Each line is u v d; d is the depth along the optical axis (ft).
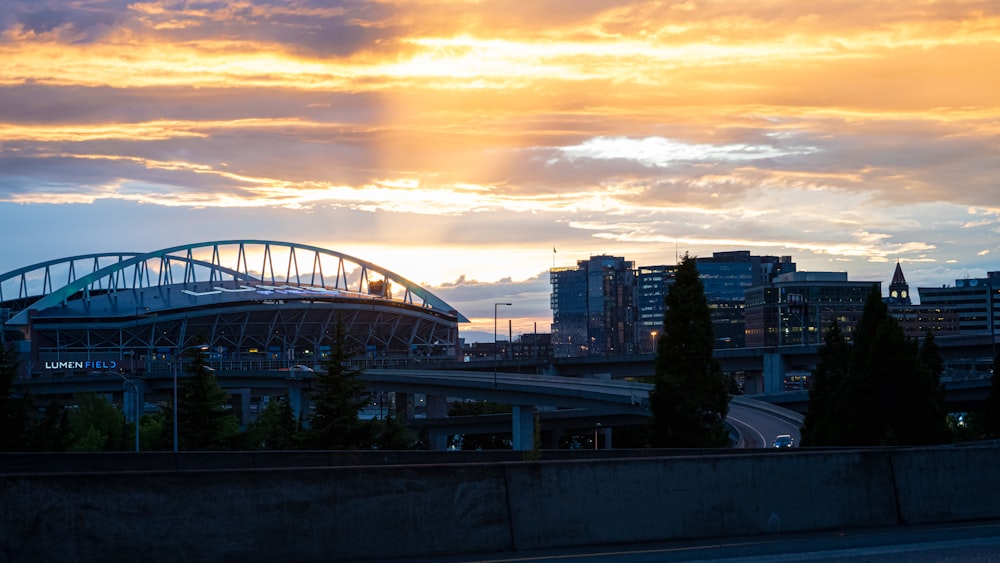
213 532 45.93
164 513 45.57
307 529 47.19
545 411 431.84
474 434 515.91
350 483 48.34
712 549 49.14
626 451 88.33
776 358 469.57
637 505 52.75
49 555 43.70
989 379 364.58
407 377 462.19
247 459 74.43
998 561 45.14
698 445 176.14
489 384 400.67
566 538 51.06
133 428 332.39
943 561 45.19
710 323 180.96
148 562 44.80
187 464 73.77
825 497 56.70
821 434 181.06
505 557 47.75
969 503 60.08
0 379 232.94
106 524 44.75
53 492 44.42
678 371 180.04
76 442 334.03
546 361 573.74
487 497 50.31
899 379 165.78
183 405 262.67
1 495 43.62
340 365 213.87
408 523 48.70
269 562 46.32
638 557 46.78
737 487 54.95
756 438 257.14
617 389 367.25
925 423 165.17
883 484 58.29
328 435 209.46
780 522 55.21
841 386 176.76
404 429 217.56
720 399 180.24
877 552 47.67
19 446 232.73
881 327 167.73
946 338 440.04
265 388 596.70
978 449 61.31
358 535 47.83
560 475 51.85
